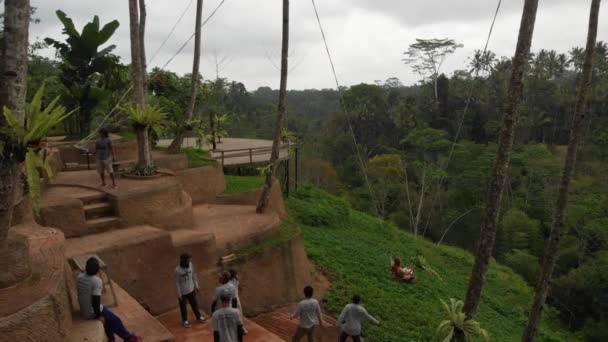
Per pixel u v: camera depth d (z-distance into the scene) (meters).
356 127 61.78
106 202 11.15
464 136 58.19
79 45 18.55
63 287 5.99
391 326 11.80
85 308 6.47
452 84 64.12
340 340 8.81
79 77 19.36
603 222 32.66
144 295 9.55
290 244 12.52
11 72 5.82
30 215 8.55
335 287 13.38
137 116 13.30
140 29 16.22
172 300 9.90
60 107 5.79
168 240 10.04
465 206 41.06
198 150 20.33
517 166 44.59
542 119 60.44
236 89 77.81
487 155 42.00
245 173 23.03
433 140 44.81
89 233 10.26
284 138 23.36
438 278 19.05
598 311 26.72
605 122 52.78
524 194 42.88
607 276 26.73
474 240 39.53
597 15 11.27
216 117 23.70
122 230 10.59
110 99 20.66
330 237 18.75
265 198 14.47
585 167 43.16
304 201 22.81
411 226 39.84
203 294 10.47
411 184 45.44
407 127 58.56
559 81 73.12
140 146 13.70
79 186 11.98
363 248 18.48
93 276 6.55
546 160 43.56
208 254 10.79
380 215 43.44
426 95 63.56
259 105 83.56
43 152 5.82
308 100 148.62
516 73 9.41
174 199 12.10
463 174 41.50
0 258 5.63
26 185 8.38
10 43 5.81
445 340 9.81
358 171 55.62
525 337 12.48
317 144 64.62
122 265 9.34
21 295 5.46
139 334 7.03
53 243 7.30
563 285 28.20
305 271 12.98
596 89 56.06
